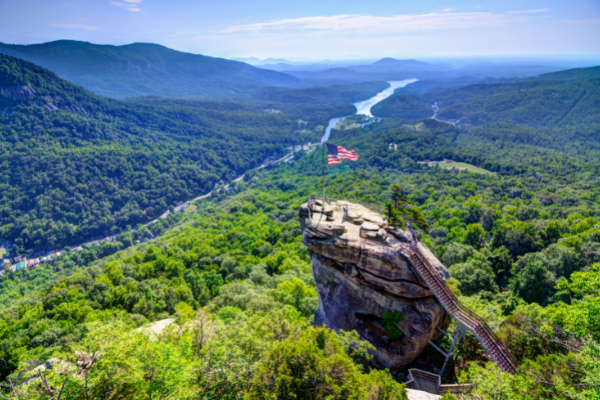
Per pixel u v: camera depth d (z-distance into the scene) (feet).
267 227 461.37
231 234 459.32
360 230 123.54
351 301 123.34
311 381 69.31
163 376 72.08
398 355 113.60
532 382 70.38
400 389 73.26
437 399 88.53
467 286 190.70
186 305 211.82
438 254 262.47
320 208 139.33
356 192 559.38
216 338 93.20
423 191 567.59
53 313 226.17
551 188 504.43
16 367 168.55
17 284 509.76
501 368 90.43
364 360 116.26
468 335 120.26
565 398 67.15
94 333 82.33
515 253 264.52
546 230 276.62
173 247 411.13
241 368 79.61
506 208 386.73
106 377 68.80
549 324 103.24
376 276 115.55
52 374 68.28
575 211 350.23
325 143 141.90
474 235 289.94
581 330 78.23
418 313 113.29
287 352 74.28
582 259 211.82
